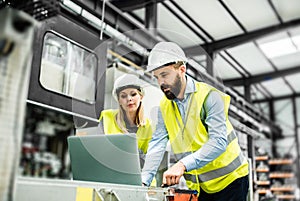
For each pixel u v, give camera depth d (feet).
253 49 17.10
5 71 1.65
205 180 5.16
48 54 4.78
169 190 3.57
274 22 14.55
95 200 2.52
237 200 5.02
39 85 4.42
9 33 1.65
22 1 2.94
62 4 6.72
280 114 25.61
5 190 1.64
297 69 19.40
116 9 9.68
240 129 9.91
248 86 20.70
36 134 9.19
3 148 1.64
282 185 22.41
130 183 3.31
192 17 13.79
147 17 11.18
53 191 2.24
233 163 5.04
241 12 13.66
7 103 1.66
